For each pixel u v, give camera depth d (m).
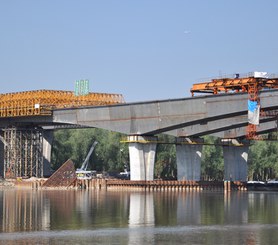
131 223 116.00
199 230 107.56
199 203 163.12
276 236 101.88
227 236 101.62
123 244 94.19
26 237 99.06
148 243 95.25
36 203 158.38
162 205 155.00
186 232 105.19
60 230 106.25
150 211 138.38
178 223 116.56
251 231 106.81
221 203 164.00
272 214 133.50
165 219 122.81
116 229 107.94
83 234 102.19
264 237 100.94
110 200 171.12
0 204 154.50
